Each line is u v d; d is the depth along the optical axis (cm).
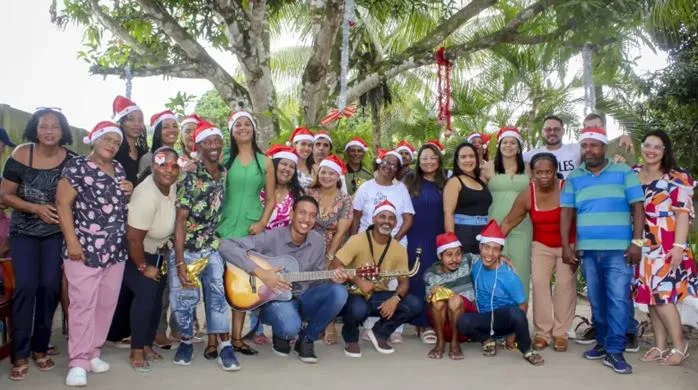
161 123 579
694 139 1379
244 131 524
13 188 475
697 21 1181
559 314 578
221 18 898
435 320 553
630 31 854
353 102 1099
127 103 541
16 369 473
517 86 1569
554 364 535
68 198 456
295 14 1259
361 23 1172
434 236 613
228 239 519
